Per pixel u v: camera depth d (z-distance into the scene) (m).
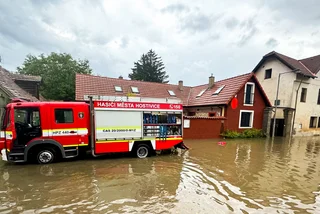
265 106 17.09
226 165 7.34
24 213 3.71
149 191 4.85
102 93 17.08
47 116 6.64
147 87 20.61
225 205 4.23
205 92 19.55
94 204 4.12
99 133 7.32
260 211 4.03
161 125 8.45
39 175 5.79
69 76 27.78
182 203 4.26
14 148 6.36
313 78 18.59
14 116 6.36
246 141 13.77
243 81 15.55
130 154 8.69
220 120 14.87
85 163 7.16
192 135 13.91
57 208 3.92
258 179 5.94
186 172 6.39
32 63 28.86
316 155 9.60
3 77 11.96
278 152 10.15
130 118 7.83
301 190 5.18
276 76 19.05
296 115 18.02
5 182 5.20
